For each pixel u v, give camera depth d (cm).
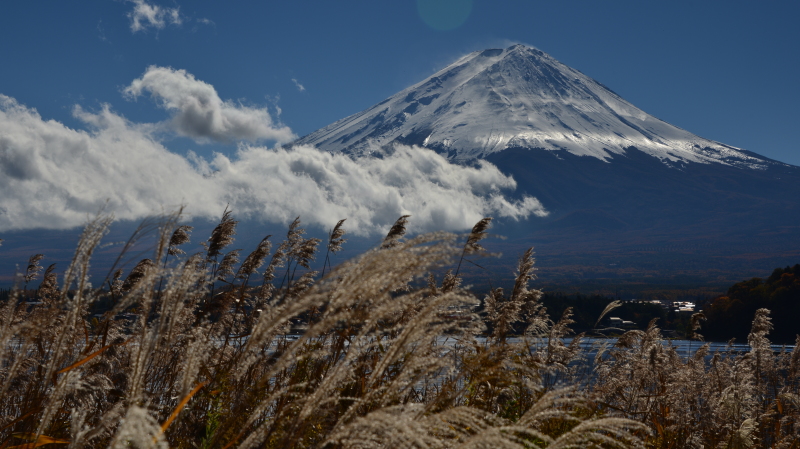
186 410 331
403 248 212
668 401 668
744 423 614
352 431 206
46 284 624
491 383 386
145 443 144
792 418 720
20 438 307
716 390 775
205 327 379
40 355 344
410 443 193
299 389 296
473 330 392
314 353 251
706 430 675
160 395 338
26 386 337
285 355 214
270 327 217
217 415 358
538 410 263
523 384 401
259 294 635
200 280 253
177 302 240
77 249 232
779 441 655
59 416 348
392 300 220
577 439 243
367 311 216
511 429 213
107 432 312
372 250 220
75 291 235
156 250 235
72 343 279
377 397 240
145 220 238
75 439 225
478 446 203
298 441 236
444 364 257
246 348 222
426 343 250
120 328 396
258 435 229
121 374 363
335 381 231
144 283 229
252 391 303
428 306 223
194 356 237
